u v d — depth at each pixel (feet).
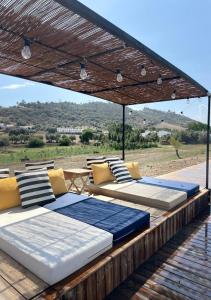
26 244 7.22
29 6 6.83
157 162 35.68
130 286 7.80
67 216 9.40
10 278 6.40
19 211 9.89
